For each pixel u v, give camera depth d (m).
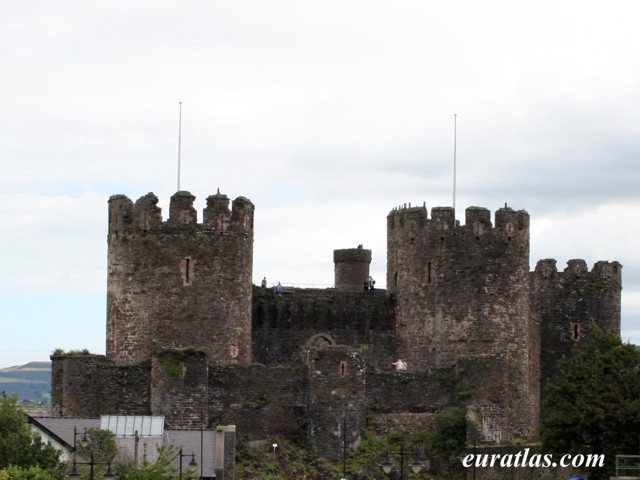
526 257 139.62
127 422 116.44
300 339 145.38
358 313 144.75
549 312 154.00
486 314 137.38
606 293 154.88
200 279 131.62
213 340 131.62
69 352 129.75
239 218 133.50
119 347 132.12
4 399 113.88
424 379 133.75
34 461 107.31
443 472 129.38
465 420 130.25
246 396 130.38
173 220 131.75
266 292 145.25
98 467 104.50
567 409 124.44
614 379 123.94
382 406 132.75
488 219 138.25
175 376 127.81
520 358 138.38
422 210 139.50
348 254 157.00
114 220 133.12
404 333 140.50
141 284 131.62
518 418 137.12
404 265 140.62
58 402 129.00
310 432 130.25
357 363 131.25
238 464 125.75
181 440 115.31
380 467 127.94
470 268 137.62
